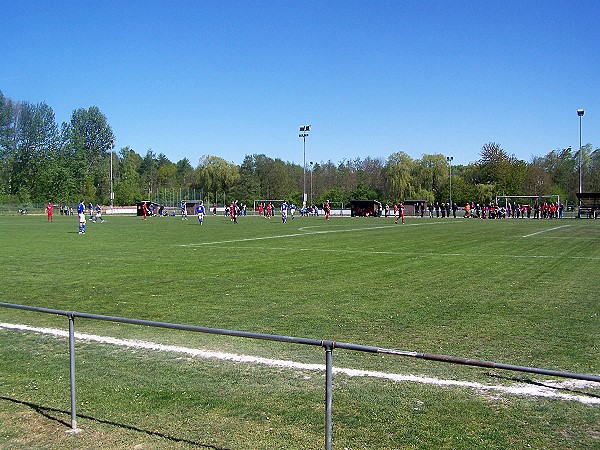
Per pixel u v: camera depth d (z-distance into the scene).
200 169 129.75
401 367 8.16
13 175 114.56
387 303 12.95
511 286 15.27
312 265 20.22
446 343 9.41
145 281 16.61
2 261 22.03
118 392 7.28
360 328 10.52
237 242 31.44
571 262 20.80
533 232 39.94
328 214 70.75
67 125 119.25
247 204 119.31
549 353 8.76
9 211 101.56
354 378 7.68
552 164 125.06
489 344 9.33
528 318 11.27
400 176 105.88
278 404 6.78
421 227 48.28
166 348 9.31
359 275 17.59
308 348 9.24
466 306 12.53
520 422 6.18
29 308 6.44
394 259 22.09
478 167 113.38
